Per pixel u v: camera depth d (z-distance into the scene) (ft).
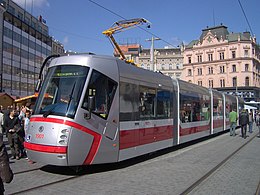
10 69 188.03
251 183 26.43
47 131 27.53
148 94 38.73
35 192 22.65
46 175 28.63
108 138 30.58
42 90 30.68
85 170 31.24
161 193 22.91
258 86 294.66
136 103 35.63
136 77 36.11
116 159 31.60
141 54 343.87
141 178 27.96
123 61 34.73
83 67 29.73
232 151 47.03
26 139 29.35
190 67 310.24
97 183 25.77
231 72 283.18
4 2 191.62
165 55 337.31
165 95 43.86
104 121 30.25
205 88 67.05
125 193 22.75
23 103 80.12
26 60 209.77
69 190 23.30
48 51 248.93
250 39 280.10
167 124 43.96
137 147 35.40
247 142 60.95
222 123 79.56
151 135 38.91
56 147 26.89
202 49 301.63
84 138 28.17
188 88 54.24
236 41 280.72
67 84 29.35
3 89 179.42
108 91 31.17
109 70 31.68
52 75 30.71
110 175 29.17
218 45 290.97
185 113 51.67
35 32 227.20
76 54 31.86
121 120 32.55
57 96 29.25
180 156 42.04
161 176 28.91
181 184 25.80
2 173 12.03
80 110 28.14
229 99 90.48
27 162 35.99
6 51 183.01
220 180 27.50
